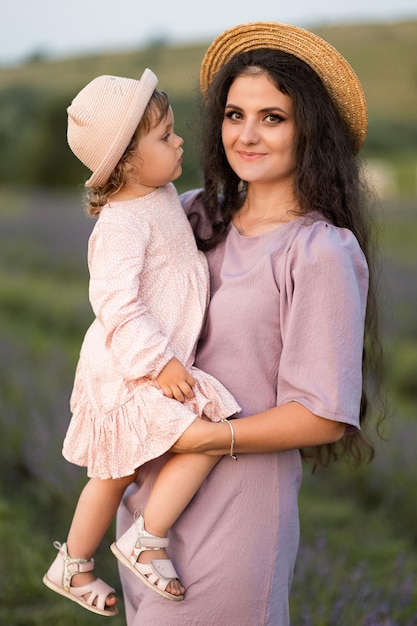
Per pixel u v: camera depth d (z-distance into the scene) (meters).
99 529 2.61
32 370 8.04
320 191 2.54
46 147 36.41
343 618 3.89
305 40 2.53
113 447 2.45
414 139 40.22
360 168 2.73
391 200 21.66
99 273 2.47
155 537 2.40
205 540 2.44
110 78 2.56
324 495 5.97
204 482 2.47
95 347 2.53
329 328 2.34
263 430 2.36
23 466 6.05
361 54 41.59
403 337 9.45
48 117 36.62
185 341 2.51
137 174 2.57
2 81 40.50
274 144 2.52
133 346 2.38
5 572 4.47
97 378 2.50
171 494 2.40
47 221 19.33
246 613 2.44
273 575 2.47
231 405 2.43
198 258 2.62
